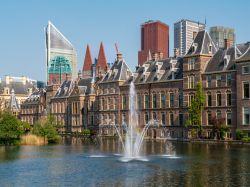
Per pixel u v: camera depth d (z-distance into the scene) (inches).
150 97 5354.3
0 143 4033.0
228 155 2682.1
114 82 5979.3
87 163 2362.2
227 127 4303.6
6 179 1843.0
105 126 6117.1
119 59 6176.2
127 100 5743.1
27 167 2209.6
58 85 7721.5
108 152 3053.6
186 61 4813.0
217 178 1804.9
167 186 1646.2
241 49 4495.6
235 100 4315.9
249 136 4104.3
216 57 4645.7
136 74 5713.6
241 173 1932.8
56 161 2466.8
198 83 4564.5
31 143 4092.0
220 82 4471.0
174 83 5012.3
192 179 1790.1
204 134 4581.7
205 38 4739.2
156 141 4424.2
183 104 4862.2
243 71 4188.0
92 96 6486.2
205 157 2583.7
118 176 1891.0
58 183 1737.2
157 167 2162.9
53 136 4333.2
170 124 5059.1
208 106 4571.9
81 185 1689.2
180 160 2452.0
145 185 1672.0
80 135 6077.8
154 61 5556.1
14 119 4188.0
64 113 7209.6
